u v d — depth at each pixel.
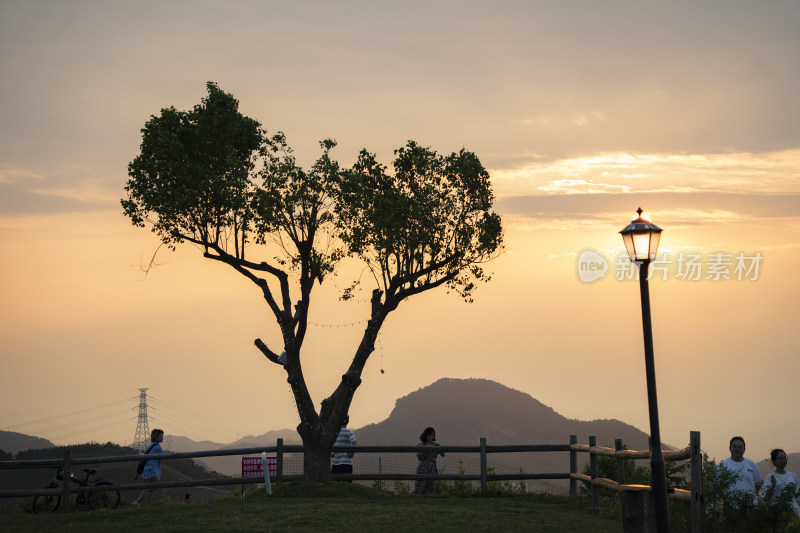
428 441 19.41
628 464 17.98
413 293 19.73
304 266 19.03
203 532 12.39
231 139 19.17
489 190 20.09
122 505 18.86
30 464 16.53
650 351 12.04
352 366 19.14
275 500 16.67
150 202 18.81
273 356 18.91
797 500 13.15
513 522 13.62
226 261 19.02
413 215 18.80
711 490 13.02
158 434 18.44
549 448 18.67
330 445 18.62
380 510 14.93
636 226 12.28
